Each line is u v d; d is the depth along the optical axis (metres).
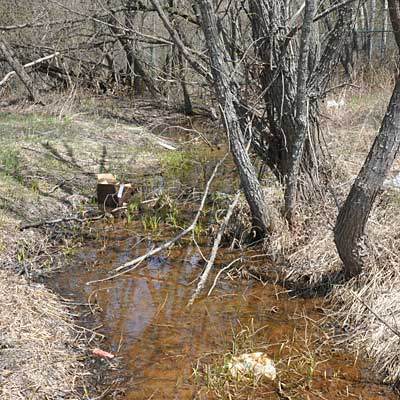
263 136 6.93
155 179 9.48
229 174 9.87
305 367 4.76
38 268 6.31
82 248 6.90
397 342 4.77
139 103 15.16
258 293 5.96
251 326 5.34
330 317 5.48
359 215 5.16
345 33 6.29
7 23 14.55
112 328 5.27
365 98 12.23
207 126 13.65
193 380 4.57
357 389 4.49
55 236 7.12
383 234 5.89
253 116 6.74
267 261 6.57
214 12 5.96
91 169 9.54
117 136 11.66
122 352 4.91
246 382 4.55
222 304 5.75
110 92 16.03
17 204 7.64
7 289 5.58
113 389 4.43
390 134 4.78
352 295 5.46
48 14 13.70
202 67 6.33
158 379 4.57
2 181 8.21
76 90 14.23
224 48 6.28
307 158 6.82
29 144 10.09
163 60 16.16
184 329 5.29
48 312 5.36
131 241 7.14
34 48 14.17
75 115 12.86
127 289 6.00
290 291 5.98
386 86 12.87
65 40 14.20
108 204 8.09
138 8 10.31
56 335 5.02
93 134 11.51
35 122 11.77
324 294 5.85
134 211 8.05
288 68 6.42
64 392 4.32
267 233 6.77
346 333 5.19
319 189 6.82
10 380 4.29
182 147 11.74
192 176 9.71
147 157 10.66
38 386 4.30
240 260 6.61
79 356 4.79
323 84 6.59
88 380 4.52
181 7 11.20
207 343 5.07
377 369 4.71
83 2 12.59
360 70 15.70
